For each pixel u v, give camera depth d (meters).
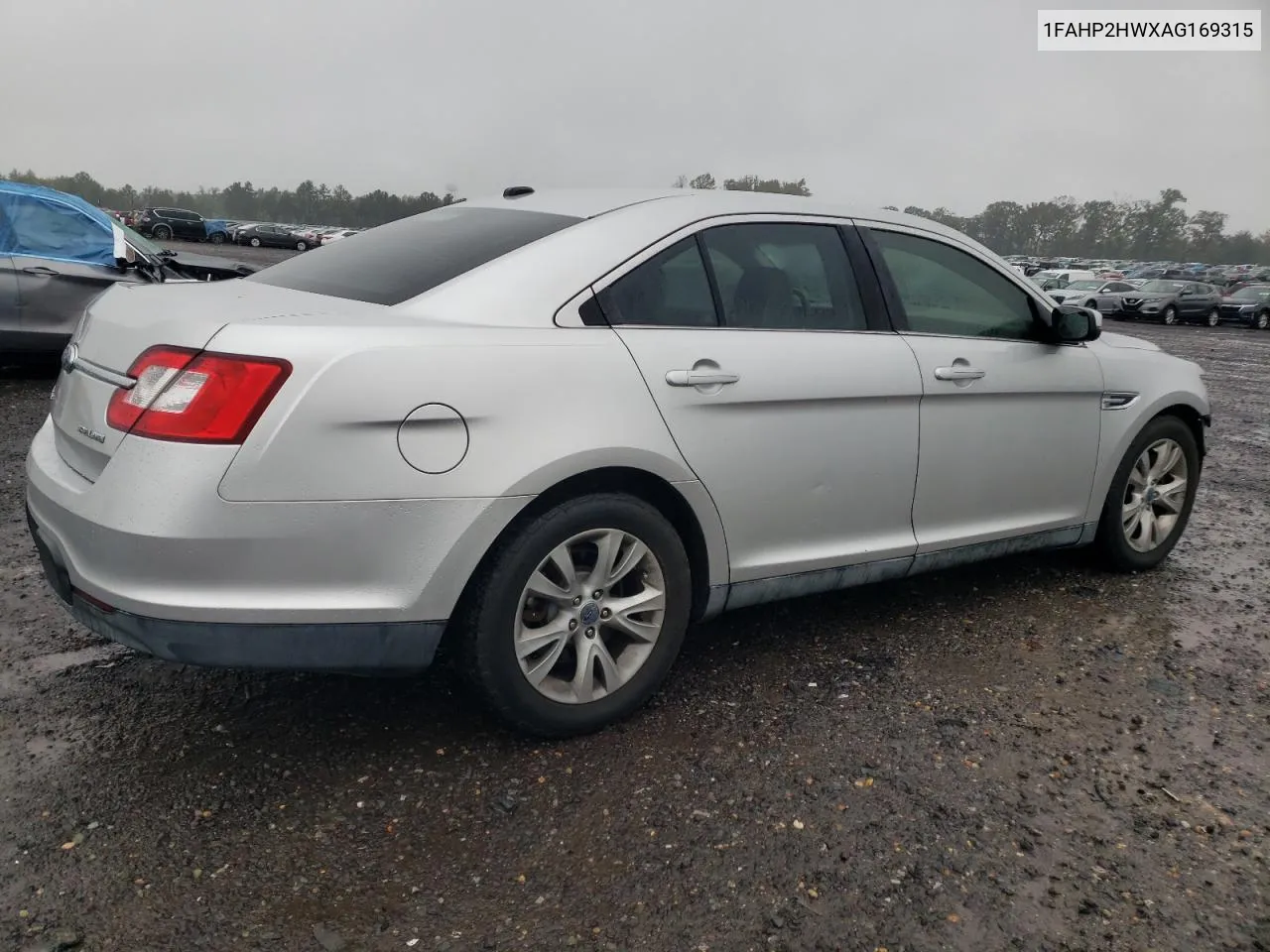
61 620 3.54
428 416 2.40
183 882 2.17
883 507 3.38
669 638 2.93
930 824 2.47
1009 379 3.65
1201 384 4.46
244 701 2.98
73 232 8.00
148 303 2.62
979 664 3.43
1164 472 4.39
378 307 2.63
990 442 3.64
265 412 2.27
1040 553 4.71
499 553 2.57
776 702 3.10
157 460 2.27
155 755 2.67
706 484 2.90
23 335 7.71
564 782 2.61
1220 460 7.56
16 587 3.82
